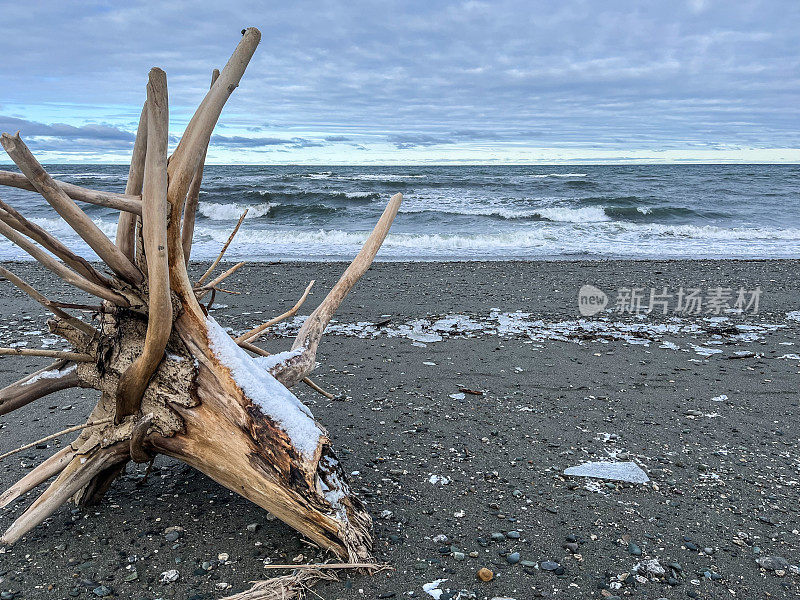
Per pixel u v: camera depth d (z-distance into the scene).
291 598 2.25
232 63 2.33
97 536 2.63
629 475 3.40
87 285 2.41
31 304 7.57
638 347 6.12
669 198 27.11
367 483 3.23
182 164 2.39
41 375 2.78
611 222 19.59
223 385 2.47
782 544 2.73
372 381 4.99
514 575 2.45
